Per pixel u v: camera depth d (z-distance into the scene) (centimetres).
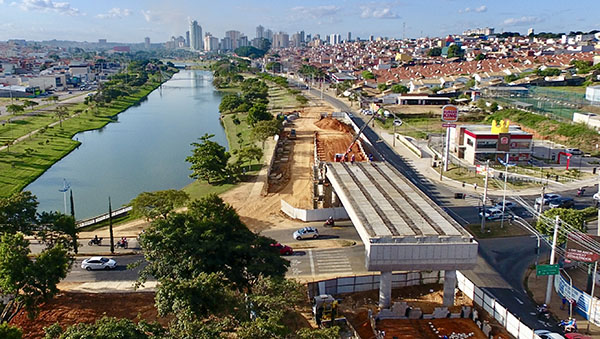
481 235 8694
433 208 7075
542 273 6041
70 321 5741
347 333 5641
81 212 10919
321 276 7112
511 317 5653
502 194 10988
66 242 7038
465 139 14050
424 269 5931
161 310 4822
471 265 5928
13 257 5388
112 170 14588
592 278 6384
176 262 5684
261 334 4244
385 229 6200
